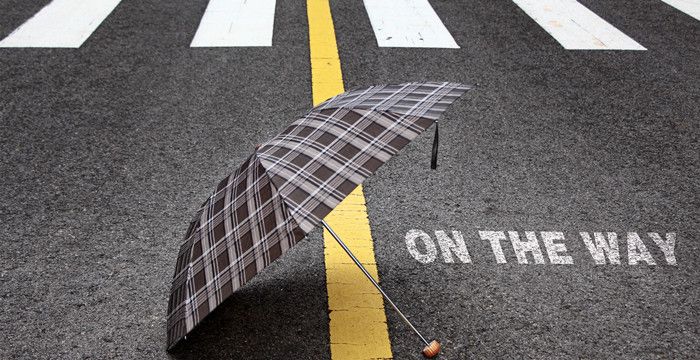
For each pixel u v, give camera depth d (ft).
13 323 10.12
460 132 15.60
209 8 23.59
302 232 8.13
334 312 10.29
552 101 17.26
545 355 9.54
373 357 9.49
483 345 9.70
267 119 16.05
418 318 10.17
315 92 17.40
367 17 22.98
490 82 18.19
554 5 24.82
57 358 9.52
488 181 13.73
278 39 20.88
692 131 16.02
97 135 15.31
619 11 24.52
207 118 16.08
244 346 9.70
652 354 9.61
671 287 10.93
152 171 13.96
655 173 14.21
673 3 25.66
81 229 12.21
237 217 8.68
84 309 10.39
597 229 12.32
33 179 13.69
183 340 9.80
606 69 19.33
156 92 17.37
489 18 23.20
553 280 11.01
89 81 17.94
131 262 11.39
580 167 14.34
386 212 12.68
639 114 16.76
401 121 9.05
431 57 19.72
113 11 23.09
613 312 10.37
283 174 8.63
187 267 8.84
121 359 9.50
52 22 21.97
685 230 12.37
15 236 12.01
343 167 8.64
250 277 8.11
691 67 19.71
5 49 19.80
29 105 16.65
